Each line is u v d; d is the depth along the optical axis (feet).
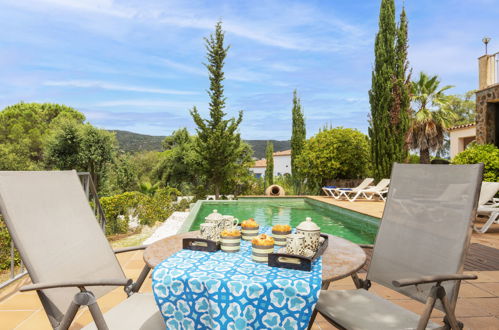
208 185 73.41
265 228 8.41
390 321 5.85
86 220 6.98
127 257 15.39
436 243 6.06
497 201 26.50
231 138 64.28
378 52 49.39
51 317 5.27
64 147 82.69
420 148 50.26
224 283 4.59
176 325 4.82
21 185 5.94
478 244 18.94
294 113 72.49
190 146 84.64
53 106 131.03
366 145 55.98
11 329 8.59
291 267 5.19
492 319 9.18
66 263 5.98
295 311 4.51
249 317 4.56
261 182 77.92
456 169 6.23
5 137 112.57
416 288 6.15
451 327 5.35
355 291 7.13
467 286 11.73
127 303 6.45
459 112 98.48
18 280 12.12
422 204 6.60
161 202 35.96
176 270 5.07
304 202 51.93
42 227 5.93
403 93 48.60
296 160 60.70
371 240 23.67
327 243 6.89
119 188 78.59
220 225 6.82
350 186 56.44
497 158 28.14
